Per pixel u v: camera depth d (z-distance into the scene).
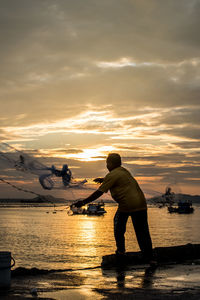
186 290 4.45
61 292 4.40
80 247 51.97
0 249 48.28
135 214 5.80
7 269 4.72
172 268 6.11
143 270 5.96
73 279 5.27
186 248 7.30
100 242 59.84
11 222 120.31
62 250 48.03
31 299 4.02
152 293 4.29
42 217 167.25
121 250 6.34
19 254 43.31
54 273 5.81
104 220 144.38
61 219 149.88
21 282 5.05
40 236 70.31
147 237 5.99
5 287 4.69
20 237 67.69
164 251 7.03
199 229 91.69
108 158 5.84
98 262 36.88
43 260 38.38
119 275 5.55
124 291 4.42
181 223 120.69
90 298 4.07
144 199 5.85
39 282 5.06
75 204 5.11
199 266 6.32
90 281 5.11
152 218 160.75
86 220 143.25
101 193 5.57
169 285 4.77
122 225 6.11
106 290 4.50
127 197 5.73
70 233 78.81
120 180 5.71
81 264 35.34
